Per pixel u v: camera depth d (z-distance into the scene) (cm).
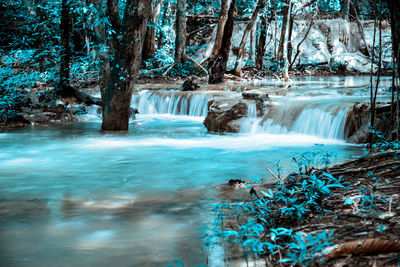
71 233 386
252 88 1584
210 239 343
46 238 374
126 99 1091
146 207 466
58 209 464
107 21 1009
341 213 350
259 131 1100
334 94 1355
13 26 2388
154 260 322
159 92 1634
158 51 2309
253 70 2491
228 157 779
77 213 447
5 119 1209
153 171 665
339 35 3033
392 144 536
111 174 645
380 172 446
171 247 346
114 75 1060
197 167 691
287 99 1210
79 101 1452
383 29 3069
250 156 786
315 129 1030
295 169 640
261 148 876
